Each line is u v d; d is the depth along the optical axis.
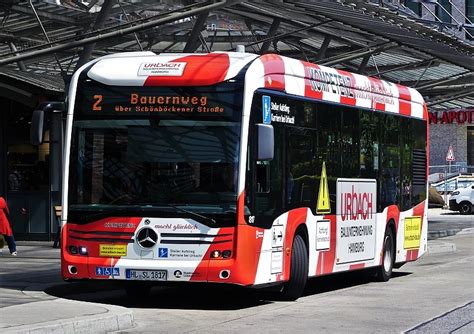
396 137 20.48
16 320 11.67
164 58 14.58
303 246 15.93
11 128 26.56
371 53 32.03
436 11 59.66
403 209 20.89
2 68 25.80
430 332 12.14
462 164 70.94
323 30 32.53
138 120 14.38
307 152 16.17
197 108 14.24
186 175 14.16
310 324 12.89
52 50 19.97
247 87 14.20
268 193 14.73
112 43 31.39
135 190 14.25
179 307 14.94
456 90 41.03
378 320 13.34
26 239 26.50
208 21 33.66
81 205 14.45
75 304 13.48
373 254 19.05
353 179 18.08
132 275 14.16
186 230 14.04
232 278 13.95
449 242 31.36
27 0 23.09
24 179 26.50
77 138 14.59
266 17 30.95
